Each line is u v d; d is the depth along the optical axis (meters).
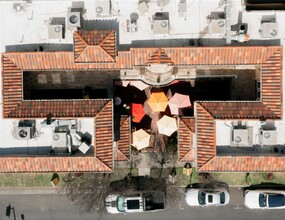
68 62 29.84
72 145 29.80
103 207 35.47
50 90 34.38
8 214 35.88
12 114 29.36
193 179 35.28
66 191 35.44
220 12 29.58
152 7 29.67
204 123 29.34
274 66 29.14
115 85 34.31
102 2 28.98
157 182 35.22
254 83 33.69
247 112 29.20
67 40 29.92
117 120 32.28
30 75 34.25
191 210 35.53
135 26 29.45
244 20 29.64
